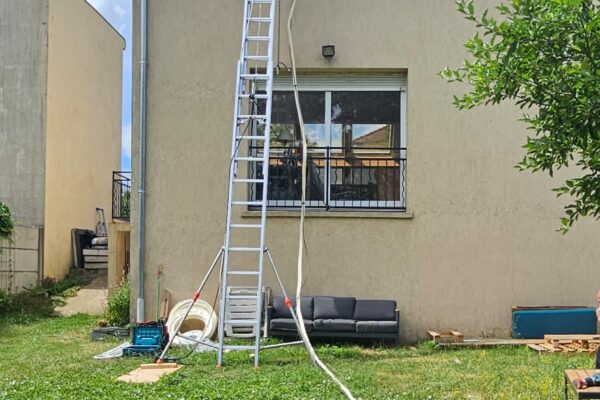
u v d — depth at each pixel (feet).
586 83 15.49
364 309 35.09
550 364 27.96
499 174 36.55
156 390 22.52
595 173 16.83
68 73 61.52
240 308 35.50
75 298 51.55
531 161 17.74
